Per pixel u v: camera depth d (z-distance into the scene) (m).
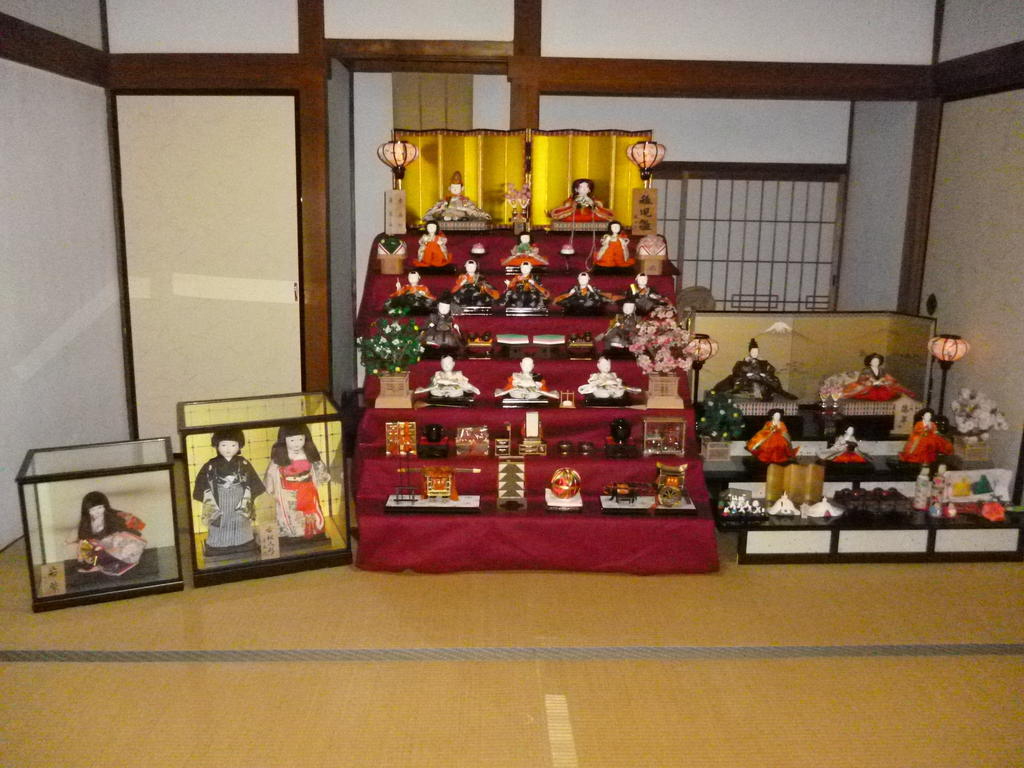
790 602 4.70
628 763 3.35
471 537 4.97
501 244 6.84
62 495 4.48
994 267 6.18
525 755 3.39
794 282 9.76
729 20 6.73
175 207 6.59
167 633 4.32
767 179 9.51
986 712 3.71
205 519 4.88
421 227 7.09
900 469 5.70
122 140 6.49
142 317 6.75
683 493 5.17
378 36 6.52
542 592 4.79
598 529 4.96
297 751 3.40
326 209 6.58
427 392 5.60
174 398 6.88
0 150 5.12
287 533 5.03
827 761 3.37
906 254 7.28
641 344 5.52
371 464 5.21
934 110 6.88
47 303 5.70
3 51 5.02
